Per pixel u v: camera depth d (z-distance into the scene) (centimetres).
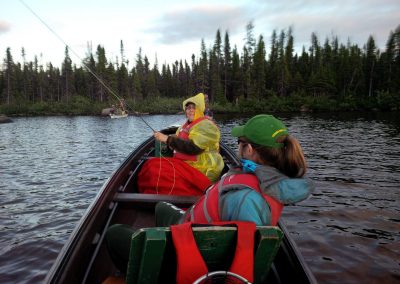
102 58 7200
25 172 1055
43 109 6500
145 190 404
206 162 400
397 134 2061
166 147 619
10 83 7875
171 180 385
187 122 436
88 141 1922
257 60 6762
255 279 168
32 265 459
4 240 540
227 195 164
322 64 7550
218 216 167
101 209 305
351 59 7338
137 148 584
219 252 158
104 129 2828
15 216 650
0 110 6350
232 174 175
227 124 3241
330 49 8112
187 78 9344
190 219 186
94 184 889
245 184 163
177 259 146
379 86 7069
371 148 1478
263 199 159
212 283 149
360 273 421
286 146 169
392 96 6047
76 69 9012
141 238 147
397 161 1149
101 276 255
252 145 170
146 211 351
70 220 627
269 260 160
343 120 3575
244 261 147
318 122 3300
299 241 513
